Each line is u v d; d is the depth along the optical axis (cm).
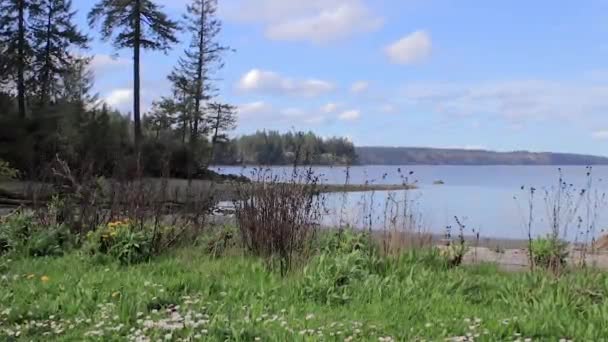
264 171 831
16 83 4144
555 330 463
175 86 5075
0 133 3177
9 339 457
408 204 1186
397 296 568
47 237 841
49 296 582
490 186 4481
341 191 1005
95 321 496
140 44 4050
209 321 480
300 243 718
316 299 566
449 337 447
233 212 867
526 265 835
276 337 444
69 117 3709
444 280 624
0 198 1727
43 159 1916
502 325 470
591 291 562
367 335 455
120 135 3838
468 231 1609
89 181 959
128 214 892
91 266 730
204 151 4053
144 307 529
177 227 885
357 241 757
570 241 830
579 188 1310
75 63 4591
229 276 663
